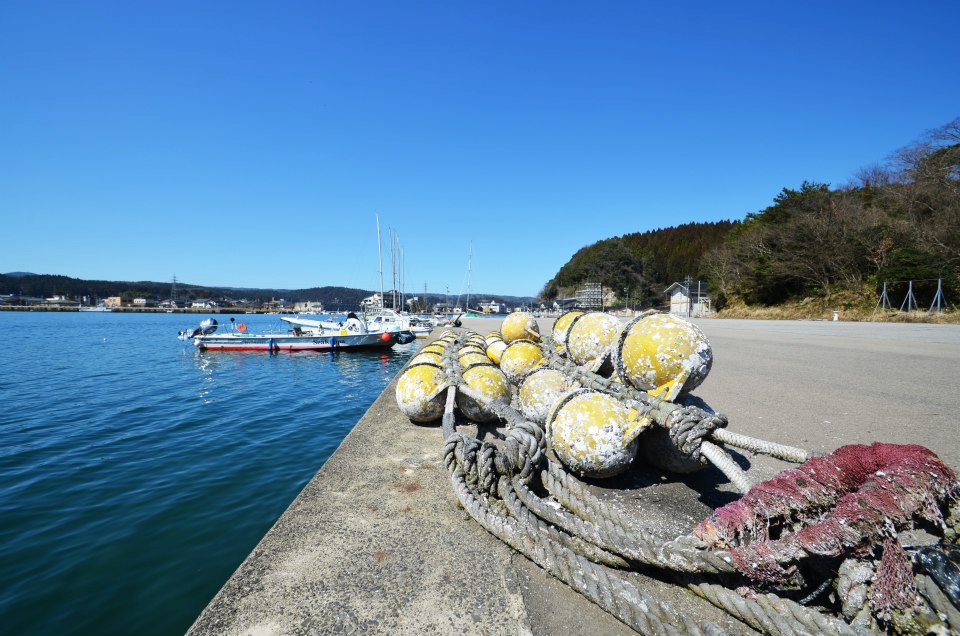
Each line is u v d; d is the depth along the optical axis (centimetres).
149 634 356
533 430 317
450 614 195
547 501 295
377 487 326
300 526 269
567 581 209
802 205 4416
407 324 3381
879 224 3609
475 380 457
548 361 501
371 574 222
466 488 287
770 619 180
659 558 208
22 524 545
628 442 297
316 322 3112
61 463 778
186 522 550
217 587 417
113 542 502
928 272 3038
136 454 828
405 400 473
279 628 187
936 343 1487
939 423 505
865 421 514
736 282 4906
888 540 173
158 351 2902
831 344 1476
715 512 212
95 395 1445
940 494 177
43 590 412
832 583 187
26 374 1909
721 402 615
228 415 1170
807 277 4022
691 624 179
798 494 197
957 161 3334
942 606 157
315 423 1083
